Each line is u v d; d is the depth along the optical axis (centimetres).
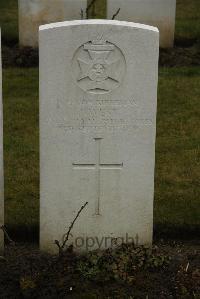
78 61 265
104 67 266
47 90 267
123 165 277
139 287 263
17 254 287
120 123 272
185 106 421
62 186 278
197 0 632
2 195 278
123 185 279
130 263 272
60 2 482
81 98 269
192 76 462
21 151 368
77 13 484
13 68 468
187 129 395
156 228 306
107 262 272
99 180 278
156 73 267
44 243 284
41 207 280
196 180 344
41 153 274
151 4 486
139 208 282
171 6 489
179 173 350
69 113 270
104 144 274
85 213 282
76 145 273
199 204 323
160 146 376
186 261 278
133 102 270
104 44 264
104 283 265
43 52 263
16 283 265
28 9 485
